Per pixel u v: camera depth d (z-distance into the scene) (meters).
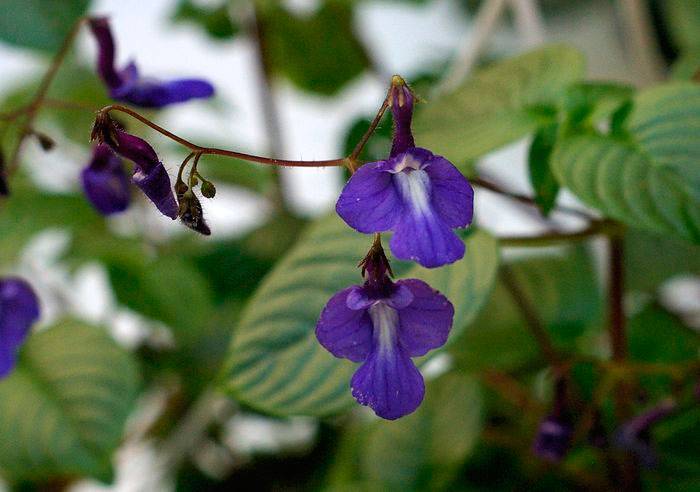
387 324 0.43
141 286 0.66
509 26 0.85
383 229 0.42
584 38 0.90
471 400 0.55
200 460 0.71
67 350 0.56
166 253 0.70
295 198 0.77
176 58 0.93
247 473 0.71
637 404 0.53
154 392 0.73
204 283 0.66
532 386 0.62
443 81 0.67
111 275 0.66
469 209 0.42
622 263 0.53
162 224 0.75
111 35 0.50
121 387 0.55
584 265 0.60
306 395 0.48
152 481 0.70
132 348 0.71
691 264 0.61
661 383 0.56
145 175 0.44
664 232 0.47
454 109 0.52
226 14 0.78
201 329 0.65
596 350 0.66
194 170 0.44
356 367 0.48
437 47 0.80
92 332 0.56
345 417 0.69
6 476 0.54
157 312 0.65
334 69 0.81
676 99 0.50
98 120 0.44
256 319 0.49
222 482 0.70
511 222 0.71
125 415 0.55
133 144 0.44
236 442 0.73
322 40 0.79
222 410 0.70
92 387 0.55
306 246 0.49
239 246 0.73
